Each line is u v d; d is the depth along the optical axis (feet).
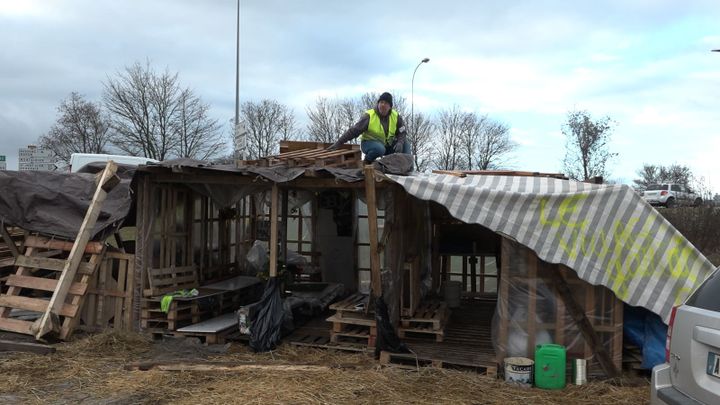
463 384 17.87
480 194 18.75
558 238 18.35
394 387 17.58
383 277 21.07
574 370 18.43
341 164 23.62
